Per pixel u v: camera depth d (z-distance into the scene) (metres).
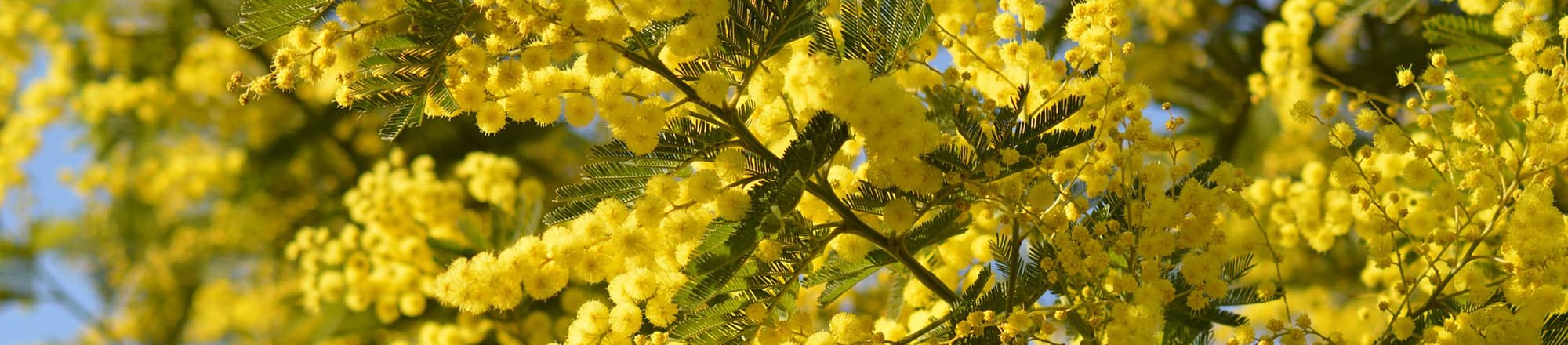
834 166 2.07
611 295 1.95
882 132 1.68
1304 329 1.95
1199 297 1.98
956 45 2.31
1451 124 2.52
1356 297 2.75
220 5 6.09
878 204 1.91
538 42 1.81
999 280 2.20
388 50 1.79
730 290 1.90
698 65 1.90
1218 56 4.76
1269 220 3.38
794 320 2.05
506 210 4.01
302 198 5.81
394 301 4.09
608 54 1.74
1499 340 1.88
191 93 6.07
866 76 1.65
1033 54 2.14
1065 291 2.09
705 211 1.79
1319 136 4.17
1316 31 4.27
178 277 6.08
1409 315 2.11
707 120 1.92
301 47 1.78
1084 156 2.11
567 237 1.81
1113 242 1.95
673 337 1.94
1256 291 2.18
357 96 1.84
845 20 2.01
